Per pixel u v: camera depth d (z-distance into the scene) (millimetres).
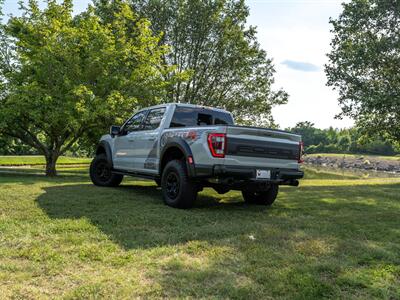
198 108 7410
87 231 4391
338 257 3682
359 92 17969
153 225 4852
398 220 5688
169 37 22172
